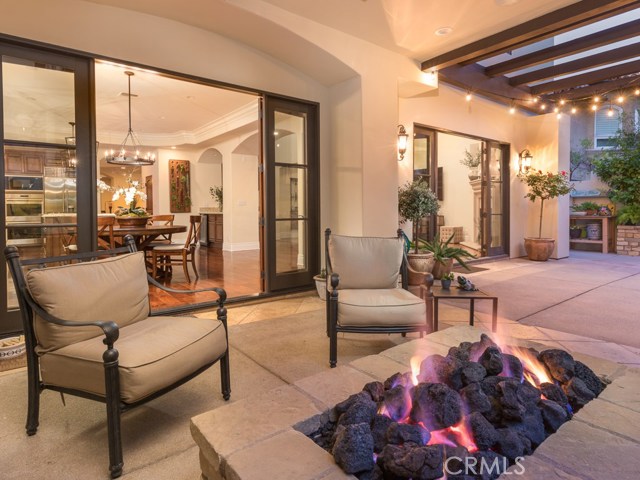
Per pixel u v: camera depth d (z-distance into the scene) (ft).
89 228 10.08
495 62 18.88
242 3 10.66
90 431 5.80
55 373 5.36
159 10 10.58
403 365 5.21
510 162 23.80
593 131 28.89
